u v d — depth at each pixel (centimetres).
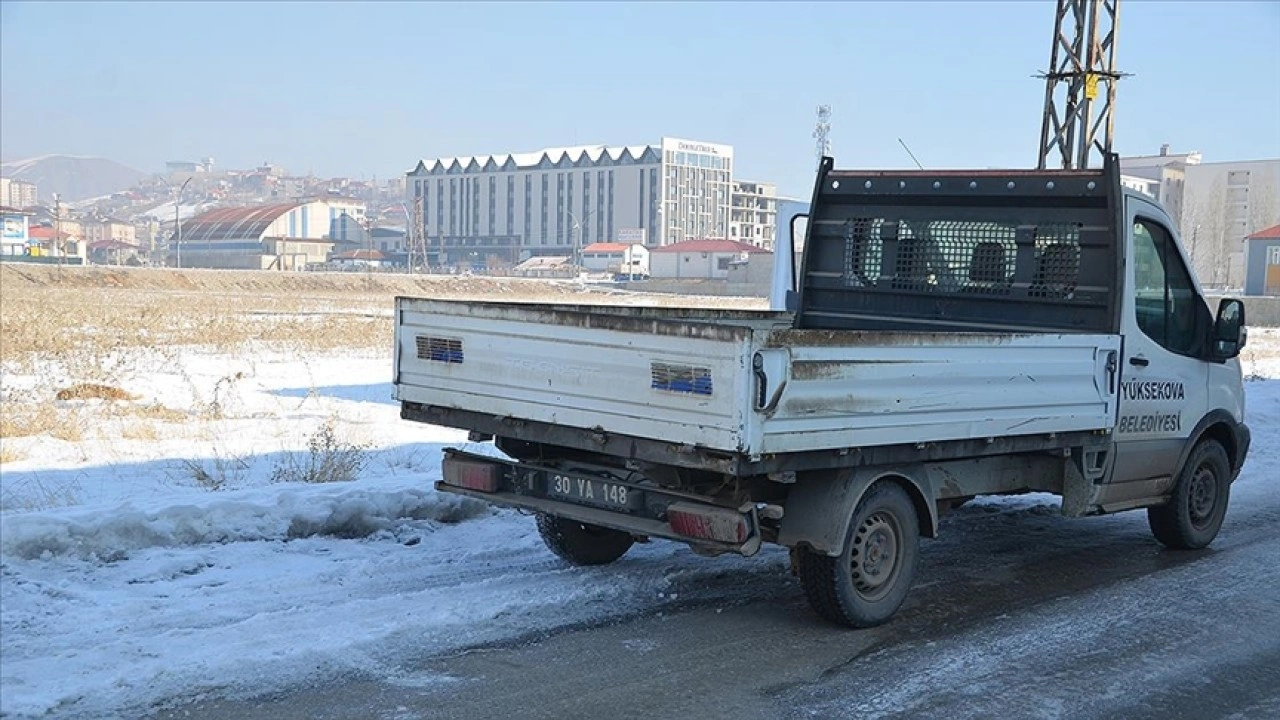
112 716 525
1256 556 931
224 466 1116
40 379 1789
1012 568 873
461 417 721
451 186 19262
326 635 636
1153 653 672
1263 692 613
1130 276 836
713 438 582
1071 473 821
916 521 714
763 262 11900
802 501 668
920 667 632
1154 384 867
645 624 692
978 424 703
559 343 656
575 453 727
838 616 686
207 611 679
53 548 772
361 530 904
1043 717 566
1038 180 852
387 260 18588
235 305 4962
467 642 645
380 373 2156
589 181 17700
